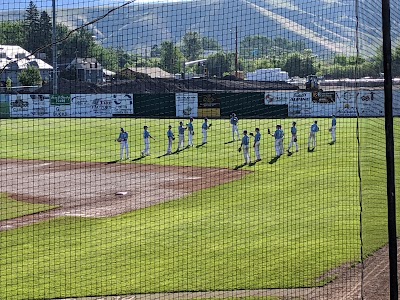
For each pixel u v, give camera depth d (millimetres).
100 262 13641
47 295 11602
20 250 14758
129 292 11680
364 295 9492
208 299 11133
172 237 15641
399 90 9336
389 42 7996
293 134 32500
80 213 18953
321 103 37688
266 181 23672
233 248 14477
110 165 29891
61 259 13914
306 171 25750
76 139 37844
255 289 11648
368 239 10141
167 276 12539
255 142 30203
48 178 26203
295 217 17406
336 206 18672
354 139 34875
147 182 24688
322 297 11078
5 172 27969
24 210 19594
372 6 8922
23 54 51781
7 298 11422
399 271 10023
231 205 19391
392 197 8156
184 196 21266
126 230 16500
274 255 13812
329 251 13977
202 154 33031
